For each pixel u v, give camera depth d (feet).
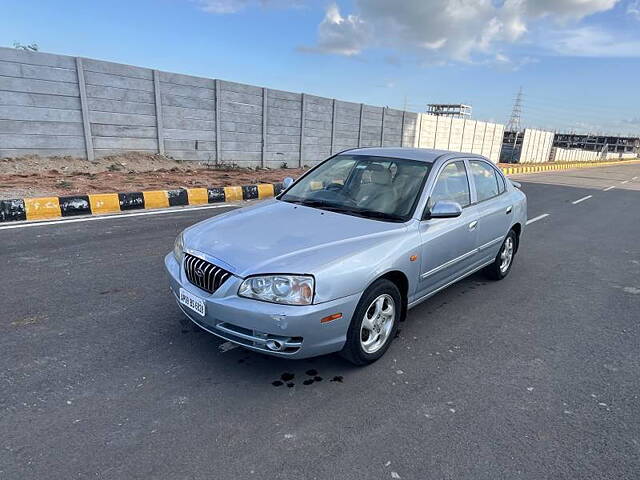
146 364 10.11
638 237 28.17
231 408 8.70
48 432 7.77
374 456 7.54
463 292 16.14
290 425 8.27
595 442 8.15
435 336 12.37
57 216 24.71
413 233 11.24
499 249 16.67
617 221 34.32
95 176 35.09
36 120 34.60
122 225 23.44
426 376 10.23
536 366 10.96
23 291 13.92
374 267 9.79
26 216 23.63
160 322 12.21
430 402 9.21
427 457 7.57
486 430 8.38
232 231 10.68
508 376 10.41
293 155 57.77
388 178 12.98
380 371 10.35
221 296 9.16
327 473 7.10
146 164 40.98
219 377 9.74
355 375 10.11
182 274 10.24
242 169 48.98
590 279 18.49
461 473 7.23
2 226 21.85
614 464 7.60
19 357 10.14
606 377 10.56
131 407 8.57
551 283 17.71
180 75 43.50
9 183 29.22
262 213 12.08
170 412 8.48
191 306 9.80
